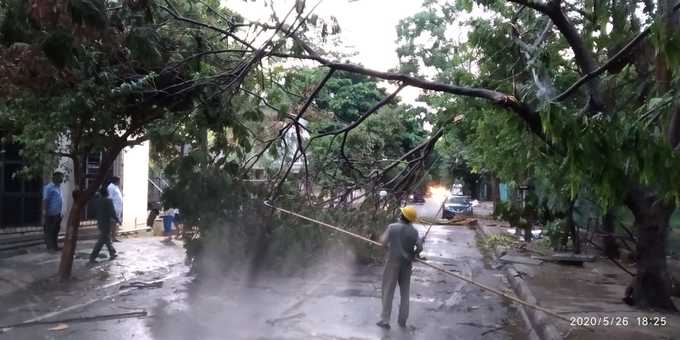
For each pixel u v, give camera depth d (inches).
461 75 439.2
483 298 429.7
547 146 306.8
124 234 734.5
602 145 208.5
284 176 494.9
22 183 583.2
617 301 381.4
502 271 559.8
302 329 322.0
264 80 466.3
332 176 562.9
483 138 400.5
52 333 299.9
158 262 537.3
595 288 434.3
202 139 474.9
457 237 922.7
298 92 551.2
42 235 592.1
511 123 326.0
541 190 436.8
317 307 381.1
